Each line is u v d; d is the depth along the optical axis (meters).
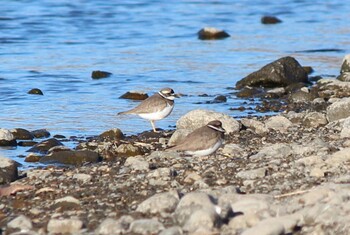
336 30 35.41
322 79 23.45
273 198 11.05
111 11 39.31
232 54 29.77
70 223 10.24
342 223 9.71
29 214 11.22
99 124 19.45
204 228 9.70
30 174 13.98
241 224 9.88
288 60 24.48
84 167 14.64
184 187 12.29
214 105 21.62
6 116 20.28
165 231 9.63
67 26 35.28
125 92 23.38
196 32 34.88
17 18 36.53
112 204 11.46
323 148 14.50
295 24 37.28
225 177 12.80
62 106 21.52
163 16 38.75
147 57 29.02
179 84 24.61
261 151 14.71
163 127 19.06
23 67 26.92
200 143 14.01
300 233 9.70
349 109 17.97
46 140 17.31
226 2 43.59
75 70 26.58
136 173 13.58
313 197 10.71
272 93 23.02
